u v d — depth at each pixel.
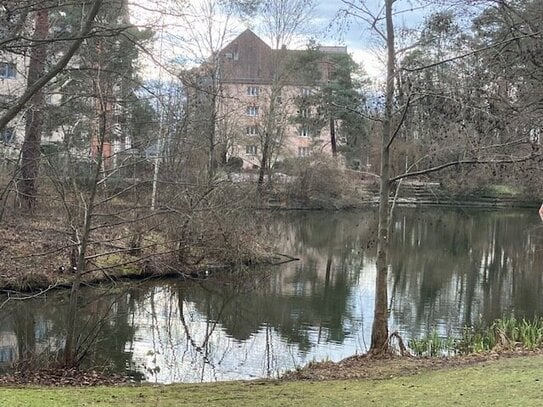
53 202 11.58
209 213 15.52
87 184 10.23
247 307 16.25
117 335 12.67
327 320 14.84
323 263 23.95
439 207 43.91
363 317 15.20
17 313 13.38
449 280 20.70
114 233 12.38
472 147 8.84
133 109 10.43
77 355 10.10
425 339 11.82
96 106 10.11
